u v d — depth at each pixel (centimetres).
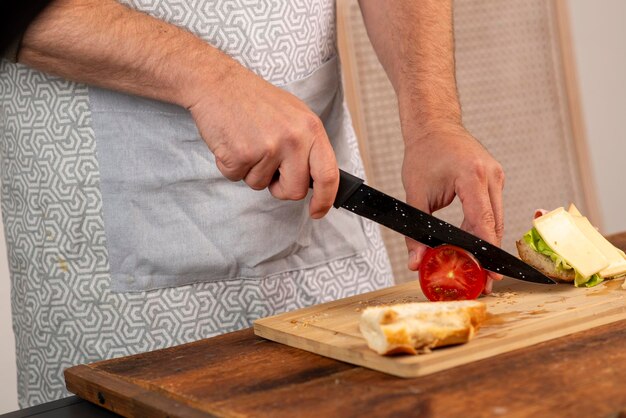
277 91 120
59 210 135
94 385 108
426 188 139
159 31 121
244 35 135
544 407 85
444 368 98
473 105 300
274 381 100
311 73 144
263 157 116
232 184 137
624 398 85
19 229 140
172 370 109
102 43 118
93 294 136
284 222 142
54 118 132
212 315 140
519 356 101
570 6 333
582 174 321
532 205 312
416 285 139
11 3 117
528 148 311
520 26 308
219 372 106
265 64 138
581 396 86
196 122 121
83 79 125
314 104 145
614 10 341
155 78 121
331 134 151
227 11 133
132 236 134
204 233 137
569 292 126
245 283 141
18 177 137
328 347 108
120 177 133
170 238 136
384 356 100
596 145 341
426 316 102
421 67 149
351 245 153
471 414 85
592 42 338
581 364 96
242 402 94
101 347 138
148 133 133
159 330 137
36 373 142
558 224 132
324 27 146
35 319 140
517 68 308
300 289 147
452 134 140
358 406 90
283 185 120
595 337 106
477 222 133
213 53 122
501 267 127
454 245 127
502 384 92
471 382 93
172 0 131
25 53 121
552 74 315
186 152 134
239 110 117
